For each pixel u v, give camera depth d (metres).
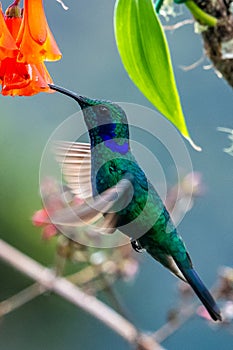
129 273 7.81
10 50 5.27
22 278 10.39
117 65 11.91
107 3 12.05
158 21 5.85
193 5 5.84
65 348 11.37
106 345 11.48
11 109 11.02
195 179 7.73
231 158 11.73
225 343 11.55
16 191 10.33
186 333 11.71
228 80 5.96
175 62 11.49
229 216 11.85
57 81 11.81
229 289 7.58
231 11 5.86
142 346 7.80
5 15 5.54
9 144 10.73
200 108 11.75
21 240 10.07
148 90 5.86
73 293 7.98
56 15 12.02
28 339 11.26
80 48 11.96
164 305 11.68
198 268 11.94
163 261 6.46
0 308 7.91
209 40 5.92
